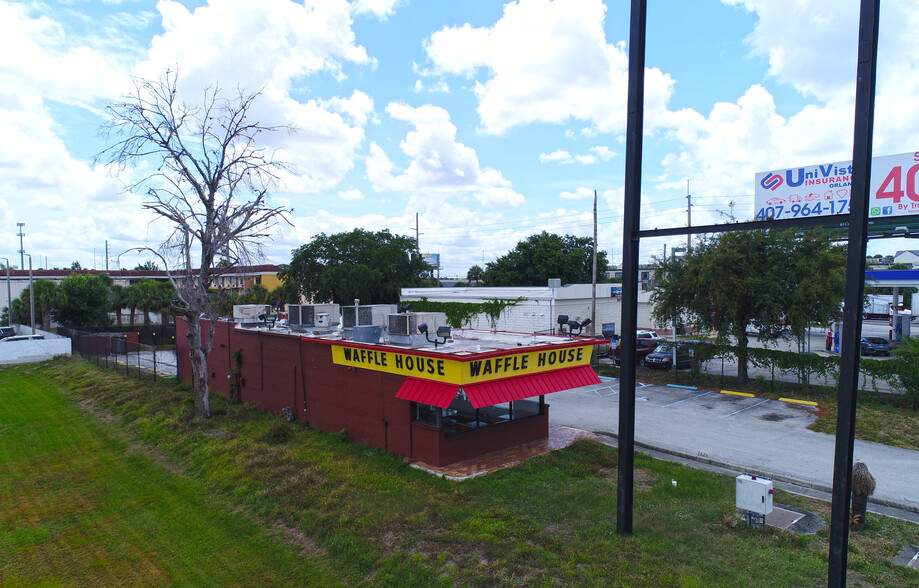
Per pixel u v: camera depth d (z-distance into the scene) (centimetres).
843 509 618
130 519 1074
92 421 1900
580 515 974
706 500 1038
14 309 5062
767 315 2097
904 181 2170
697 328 2353
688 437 1525
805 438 1502
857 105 604
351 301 4406
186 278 1948
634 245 868
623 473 880
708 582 733
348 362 1528
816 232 2041
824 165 2356
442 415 1277
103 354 3419
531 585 743
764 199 2531
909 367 1812
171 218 1827
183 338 2583
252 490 1156
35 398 2361
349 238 4769
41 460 1470
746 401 2002
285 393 1842
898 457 1323
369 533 923
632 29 852
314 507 1043
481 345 1428
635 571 768
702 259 2222
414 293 4194
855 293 606
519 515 977
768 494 891
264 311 2402
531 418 1478
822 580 738
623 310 880
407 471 1241
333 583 800
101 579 858
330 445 1477
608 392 2203
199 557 911
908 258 5297
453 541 880
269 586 809
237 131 1881
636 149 859
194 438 1569
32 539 1002
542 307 3297
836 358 1998
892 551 837
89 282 5138
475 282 8362
